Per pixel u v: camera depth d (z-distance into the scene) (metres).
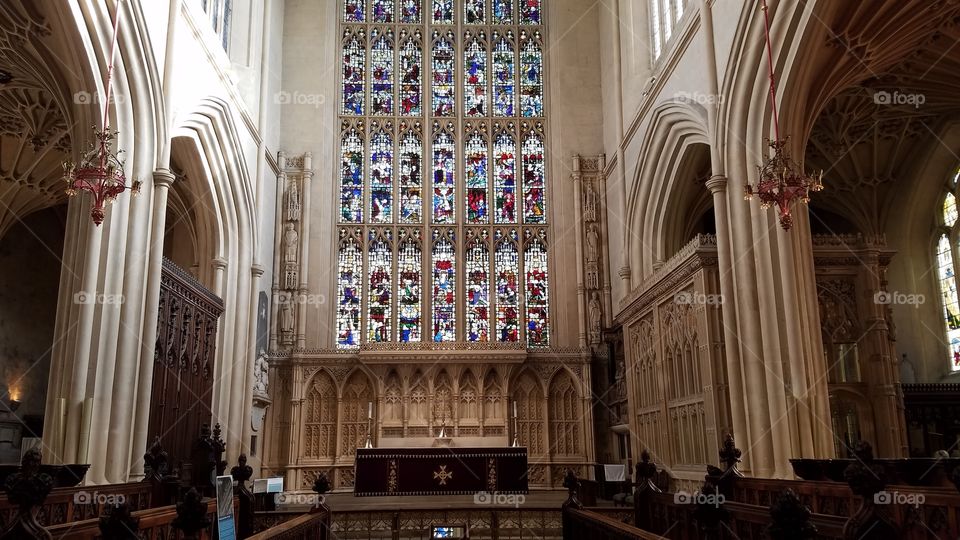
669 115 18.59
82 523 6.79
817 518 7.18
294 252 23.23
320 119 24.64
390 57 25.89
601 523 8.41
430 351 21.98
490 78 25.88
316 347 23.02
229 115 18.59
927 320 21.03
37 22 12.70
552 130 25.31
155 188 14.37
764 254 13.93
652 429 18.72
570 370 22.75
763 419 13.54
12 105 17.52
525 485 18.97
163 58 14.87
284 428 21.98
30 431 21.84
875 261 15.86
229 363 19.69
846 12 13.52
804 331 13.42
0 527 8.45
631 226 21.91
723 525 8.13
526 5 26.39
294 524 8.73
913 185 21.25
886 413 15.14
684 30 17.31
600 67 25.66
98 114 13.23
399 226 24.47
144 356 13.87
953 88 17.80
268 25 22.66
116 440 12.92
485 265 24.34
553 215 24.64
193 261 21.80
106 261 13.06
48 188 20.56
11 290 22.06
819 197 22.45
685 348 16.34
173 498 11.70
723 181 15.06
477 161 25.25
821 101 15.33
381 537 14.67
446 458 19.05
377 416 21.72
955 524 7.46
